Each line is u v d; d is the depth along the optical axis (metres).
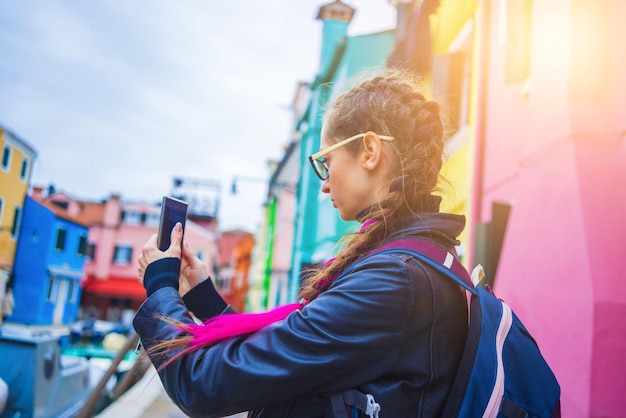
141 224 47.72
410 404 1.04
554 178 3.52
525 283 3.94
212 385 1.03
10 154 27.66
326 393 1.05
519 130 4.59
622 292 2.89
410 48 8.74
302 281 1.34
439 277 1.10
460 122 6.48
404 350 1.04
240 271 48.50
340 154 1.24
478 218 5.53
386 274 1.06
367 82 1.29
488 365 1.04
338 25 18.89
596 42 3.30
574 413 2.99
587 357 2.90
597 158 3.12
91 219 47.66
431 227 1.16
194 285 1.53
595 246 2.99
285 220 22.80
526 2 4.45
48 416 6.01
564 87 3.37
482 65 5.74
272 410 1.10
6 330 6.02
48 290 32.31
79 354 12.30
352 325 1.02
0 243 28.19
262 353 1.03
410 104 1.25
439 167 1.26
